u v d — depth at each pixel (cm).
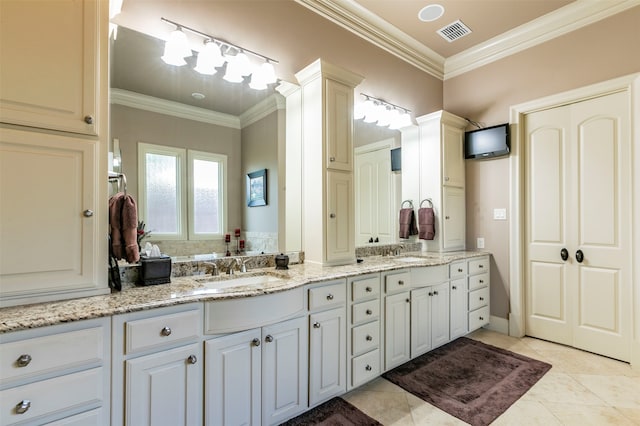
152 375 129
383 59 314
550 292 297
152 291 150
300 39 250
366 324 211
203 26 203
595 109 271
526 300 312
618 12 258
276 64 237
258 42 227
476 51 342
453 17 289
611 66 260
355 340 204
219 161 218
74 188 136
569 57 283
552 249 296
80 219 137
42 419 107
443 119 326
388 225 316
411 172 338
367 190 302
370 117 303
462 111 360
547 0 267
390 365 226
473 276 309
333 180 238
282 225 242
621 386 215
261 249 233
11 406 102
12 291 123
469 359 257
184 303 136
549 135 298
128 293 146
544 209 301
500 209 326
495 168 330
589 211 274
